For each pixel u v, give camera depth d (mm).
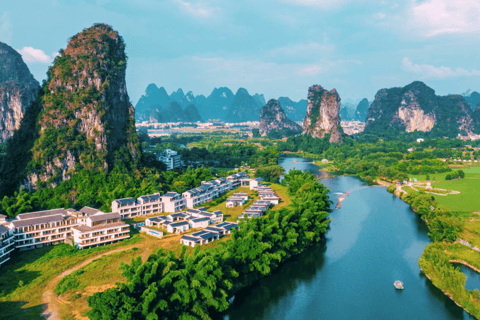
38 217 169125
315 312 126312
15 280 132625
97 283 130625
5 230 150750
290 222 170500
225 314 124812
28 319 108750
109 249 161625
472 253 166250
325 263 164125
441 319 121875
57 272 138875
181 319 112938
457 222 176625
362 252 176250
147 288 109812
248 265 141250
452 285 134250
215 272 120062
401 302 132250
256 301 132750
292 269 158125
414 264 162750
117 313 100938
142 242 170250
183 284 113312
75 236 164125
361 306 130000
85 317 110188
